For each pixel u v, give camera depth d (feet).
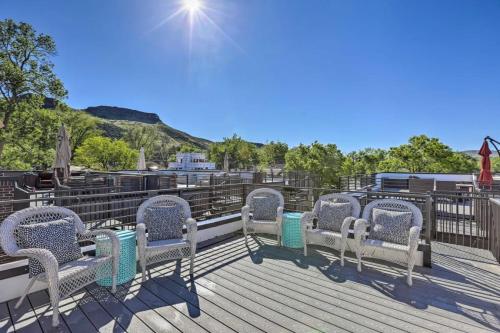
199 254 12.94
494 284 9.87
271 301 8.56
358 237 10.77
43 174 32.68
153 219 11.03
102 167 89.56
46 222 8.36
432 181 27.20
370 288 9.50
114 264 9.04
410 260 9.71
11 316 7.62
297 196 22.59
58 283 7.18
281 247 14.02
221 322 7.39
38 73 57.72
